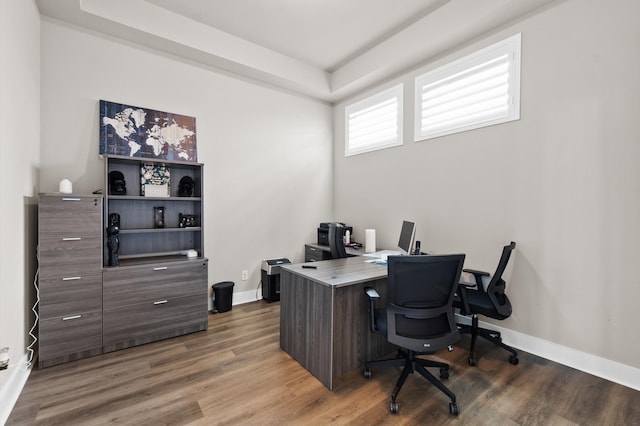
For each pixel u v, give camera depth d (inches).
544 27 97.7
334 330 82.5
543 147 98.3
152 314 107.6
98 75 113.9
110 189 110.8
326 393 78.4
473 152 117.7
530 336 101.1
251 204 155.6
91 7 102.6
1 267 69.3
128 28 111.1
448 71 125.6
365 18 123.0
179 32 121.0
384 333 78.8
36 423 66.4
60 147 107.0
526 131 102.3
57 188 106.1
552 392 78.8
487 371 89.2
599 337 87.3
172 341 108.8
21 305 83.4
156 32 115.6
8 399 70.4
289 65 154.6
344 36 136.2
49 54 104.9
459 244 122.0
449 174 125.9
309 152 178.4
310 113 178.5
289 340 98.7
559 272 95.0
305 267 102.3
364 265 106.8
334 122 189.0
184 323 114.2
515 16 103.4
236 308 145.1
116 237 104.9
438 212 130.0
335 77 169.2
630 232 82.4
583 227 90.4
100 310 98.1
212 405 73.1
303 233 176.6
